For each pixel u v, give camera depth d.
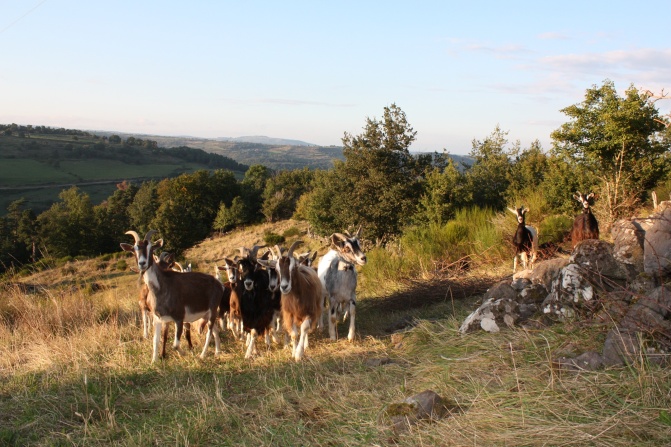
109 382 7.21
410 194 29.56
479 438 4.25
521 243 12.34
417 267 14.62
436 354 6.89
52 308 11.41
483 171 37.75
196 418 5.61
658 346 5.02
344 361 7.44
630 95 14.95
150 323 10.11
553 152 16.48
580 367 5.15
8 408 6.49
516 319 7.16
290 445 4.83
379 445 4.45
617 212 14.79
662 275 5.84
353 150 30.78
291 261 7.92
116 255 46.78
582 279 6.84
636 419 4.11
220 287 8.97
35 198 91.19
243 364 7.98
